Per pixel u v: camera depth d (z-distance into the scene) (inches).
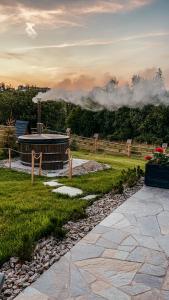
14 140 697.6
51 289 166.6
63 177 505.4
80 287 169.0
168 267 191.9
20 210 296.8
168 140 1364.4
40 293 162.9
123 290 167.6
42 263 192.2
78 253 205.9
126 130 1497.3
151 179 369.7
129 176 400.5
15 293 162.7
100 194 351.9
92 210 293.6
